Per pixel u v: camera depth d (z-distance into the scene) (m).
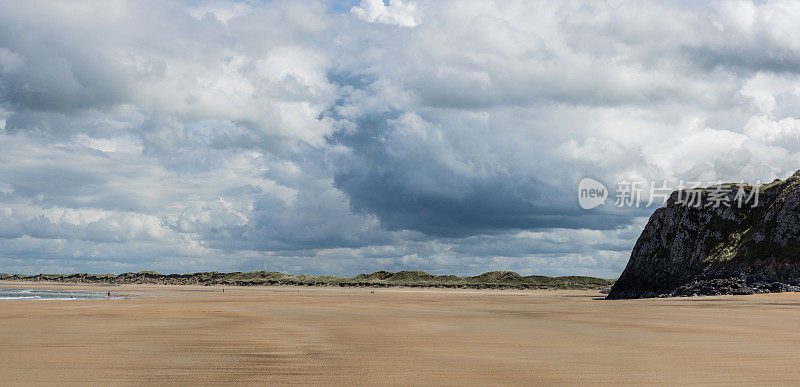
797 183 82.38
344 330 28.05
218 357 17.92
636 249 101.50
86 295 105.56
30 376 14.15
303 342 22.44
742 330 27.48
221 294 114.62
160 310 46.25
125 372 14.94
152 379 13.98
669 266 92.62
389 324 32.28
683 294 83.19
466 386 13.09
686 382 13.42
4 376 14.11
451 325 31.59
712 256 86.88
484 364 16.38
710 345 20.98
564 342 22.33
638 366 15.88
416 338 24.14
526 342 22.42
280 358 17.75
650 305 56.09
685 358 17.42
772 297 63.50
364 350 19.78
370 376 14.46
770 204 84.56
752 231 83.50
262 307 53.12
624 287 98.50
